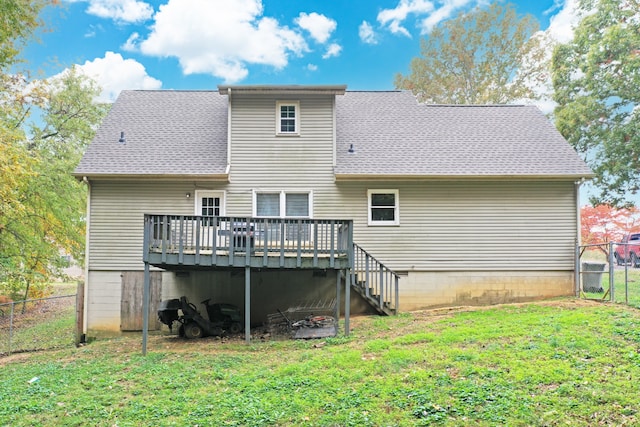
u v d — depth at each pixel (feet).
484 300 41.52
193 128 46.19
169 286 40.88
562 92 67.31
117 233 40.60
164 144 43.55
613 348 21.79
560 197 42.19
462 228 41.91
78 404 20.27
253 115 42.06
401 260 41.55
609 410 15.89
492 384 18.80
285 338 33.86
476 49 88.89
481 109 51.93
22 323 57.93
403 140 45.50
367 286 39.34
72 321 56.90
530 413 16.05
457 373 20.59
